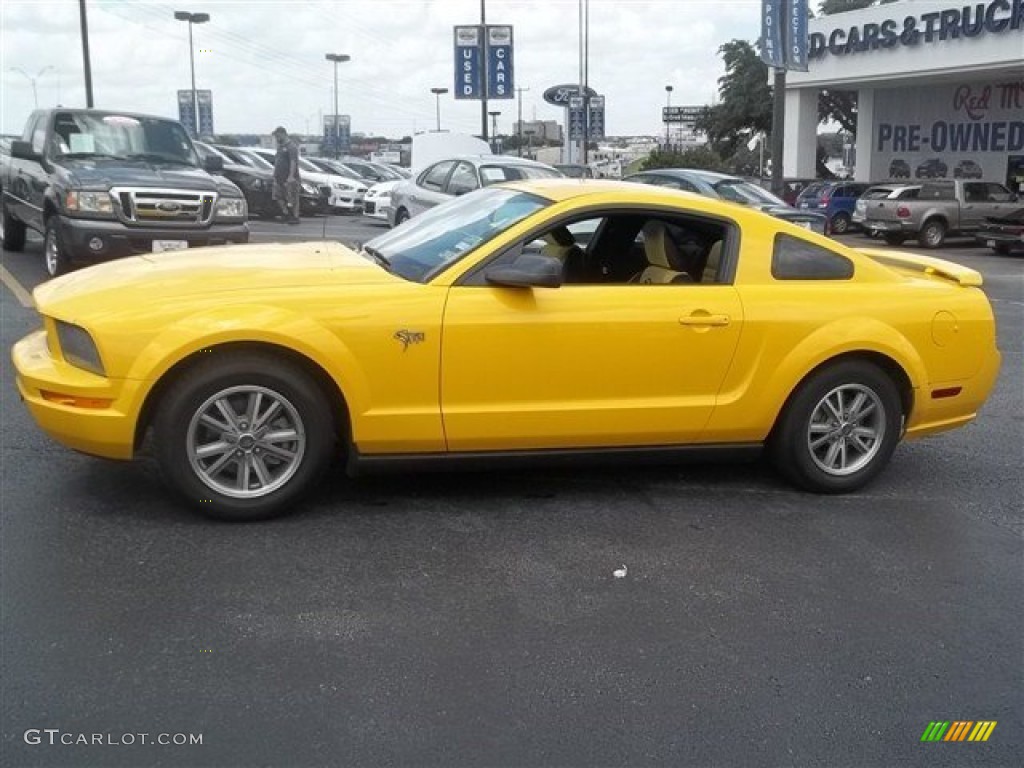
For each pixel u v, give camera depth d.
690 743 3.14
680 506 5.20
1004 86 30.00
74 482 5.09
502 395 4.77
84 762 2.92
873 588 4.32
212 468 4.58
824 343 5.16
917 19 27.80
